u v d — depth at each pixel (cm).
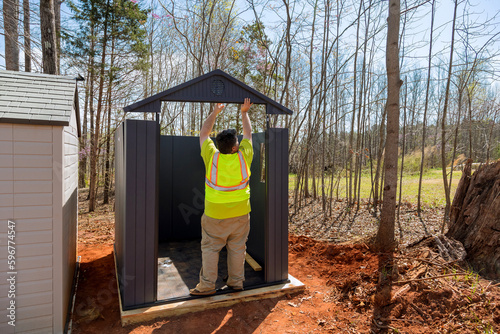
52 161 246
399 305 284
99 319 289
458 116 633
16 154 235
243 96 317
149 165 290
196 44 944
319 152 1011
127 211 281
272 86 1063
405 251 404
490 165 396
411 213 717
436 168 1720
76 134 385
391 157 426
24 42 698
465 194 412
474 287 296
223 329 269
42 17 555
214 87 304
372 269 366
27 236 240
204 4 773
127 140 280
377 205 825
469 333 239
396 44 419
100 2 908
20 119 228
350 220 699
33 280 243
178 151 538
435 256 365
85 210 991
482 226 366
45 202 244
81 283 372
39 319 246
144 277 289
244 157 299
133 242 283
